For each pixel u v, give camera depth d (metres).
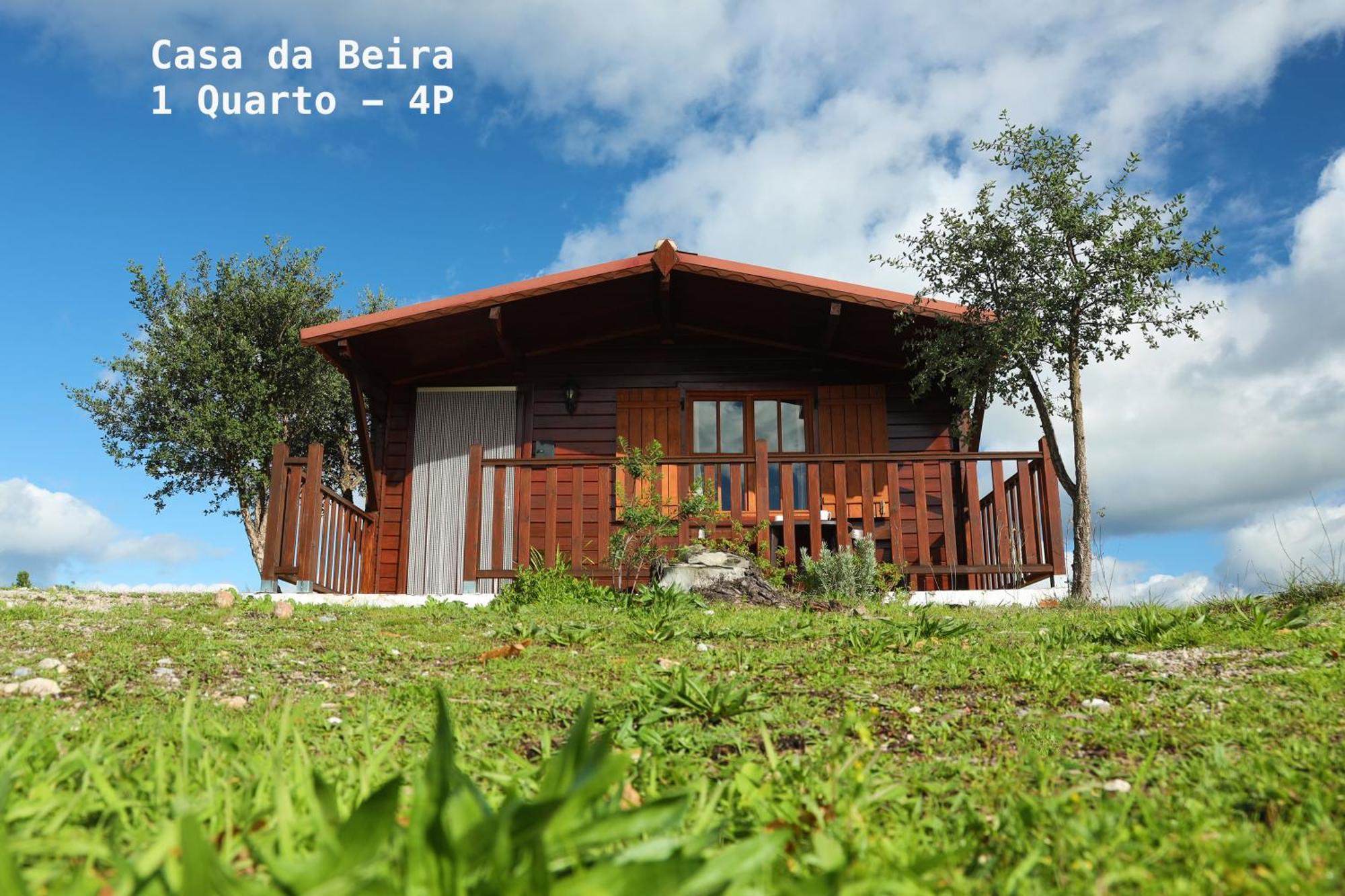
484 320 12.23
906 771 3.17
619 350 13.60
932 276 11.63
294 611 7.87
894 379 13.33
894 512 10.77
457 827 1.55
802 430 13.38
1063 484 11.01
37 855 1.85
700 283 12.06
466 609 8.51
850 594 9.68
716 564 9.36
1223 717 3.65
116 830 2.00
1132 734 3.53
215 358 18.89
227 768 2.52
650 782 2.69
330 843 1.49
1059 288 10.82
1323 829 2.30
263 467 19.19
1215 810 2.47
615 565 10.38
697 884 1.46
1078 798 2.57
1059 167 11.02
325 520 11.06
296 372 19.98
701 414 13.48
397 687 4.82
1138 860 2.08
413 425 13.61
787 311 12.42
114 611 7.23
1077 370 10.95
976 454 10.76
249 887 1.37
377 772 2.67
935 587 11.02
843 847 2.06
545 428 13.41
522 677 5.14
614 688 4.78
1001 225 11.11
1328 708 3.69
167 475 18.95
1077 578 10.41
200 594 9.75
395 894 1.37
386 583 13.12
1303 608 5.90
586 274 11.52
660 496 11.22
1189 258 10.53
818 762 3.08
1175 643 5.38
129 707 4.09
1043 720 3.81
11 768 2.39
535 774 2.69
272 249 20.61
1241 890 1.84
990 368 11.14
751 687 4.49
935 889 1.87
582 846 1.60
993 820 2.55
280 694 4.57
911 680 4.74
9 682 4.59
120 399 19.34
